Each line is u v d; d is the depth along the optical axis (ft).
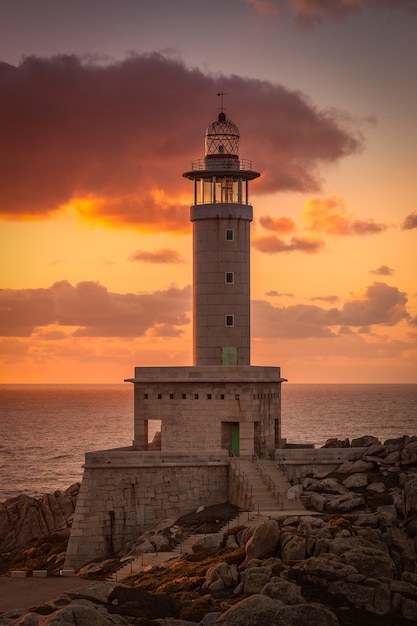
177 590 211.00
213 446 294.66
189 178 328.08
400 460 276.41
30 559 279.90
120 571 245.04
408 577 206.49
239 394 291.79
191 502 278.05
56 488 530.27
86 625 174.91
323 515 246.06
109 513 272.92
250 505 265.75
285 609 182.60
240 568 215.92
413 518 237.66
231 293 319.06
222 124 329.72
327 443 305.32
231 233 319.68
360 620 191.21
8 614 190.60
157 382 300.40
